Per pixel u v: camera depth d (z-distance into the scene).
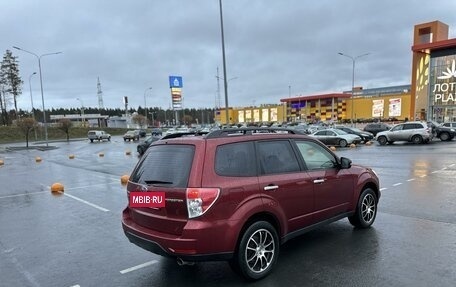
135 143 48.22
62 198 10.27
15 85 79.19
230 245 4.06
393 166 14.41
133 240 4.59
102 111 139.88
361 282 4.18
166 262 5.11
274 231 4.54
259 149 4.64
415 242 5.40
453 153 18.84
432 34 52.81
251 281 4.32
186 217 3.96
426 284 4.08
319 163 5.43
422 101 52.28
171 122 143.50
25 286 4.50
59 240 6.33
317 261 4.82
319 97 94.06
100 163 21.34
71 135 81.94
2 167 21.02
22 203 9.73
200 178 3.98
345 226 6.30
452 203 7.75
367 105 85.25
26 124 46.72
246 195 4.24
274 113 110.12
